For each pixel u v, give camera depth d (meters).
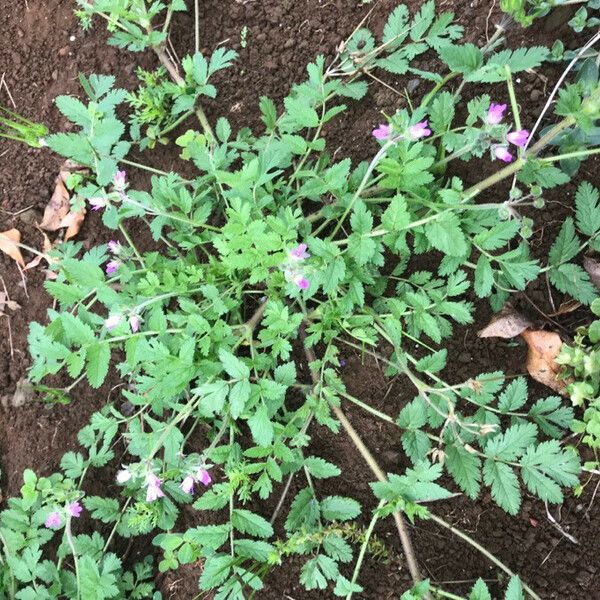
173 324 0.41
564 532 0.39
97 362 0.36
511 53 0.38
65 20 0.49
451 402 0.36
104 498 0.43
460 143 0.38
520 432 0.35
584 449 0.39
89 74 0.48
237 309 0.41
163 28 0.47
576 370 0.36
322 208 0.41
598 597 0.38
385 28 0.43
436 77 0.40
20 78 0.49
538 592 0.38
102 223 0.47
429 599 0.36
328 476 0.38
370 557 0.40
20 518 0.41
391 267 0.42
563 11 0.40
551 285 0.40
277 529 0.41
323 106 0.41
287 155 0.41
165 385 0.35
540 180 0.36
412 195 0.37
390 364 0.39
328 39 0.45
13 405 0.46
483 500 0.40
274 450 0.36
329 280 0.35
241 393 0.34
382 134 0.33
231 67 0.47
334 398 0.38
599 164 0.40
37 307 0.46
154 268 0.41
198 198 0.41
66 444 0.44
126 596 0.42
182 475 0.40
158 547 0.44
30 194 0.48
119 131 0.42
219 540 0.36
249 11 0.47
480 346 0.41
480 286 0.36
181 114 0.47
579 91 0.33
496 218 0.37
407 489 0.35
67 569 0.43
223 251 0.36
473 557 0.40
